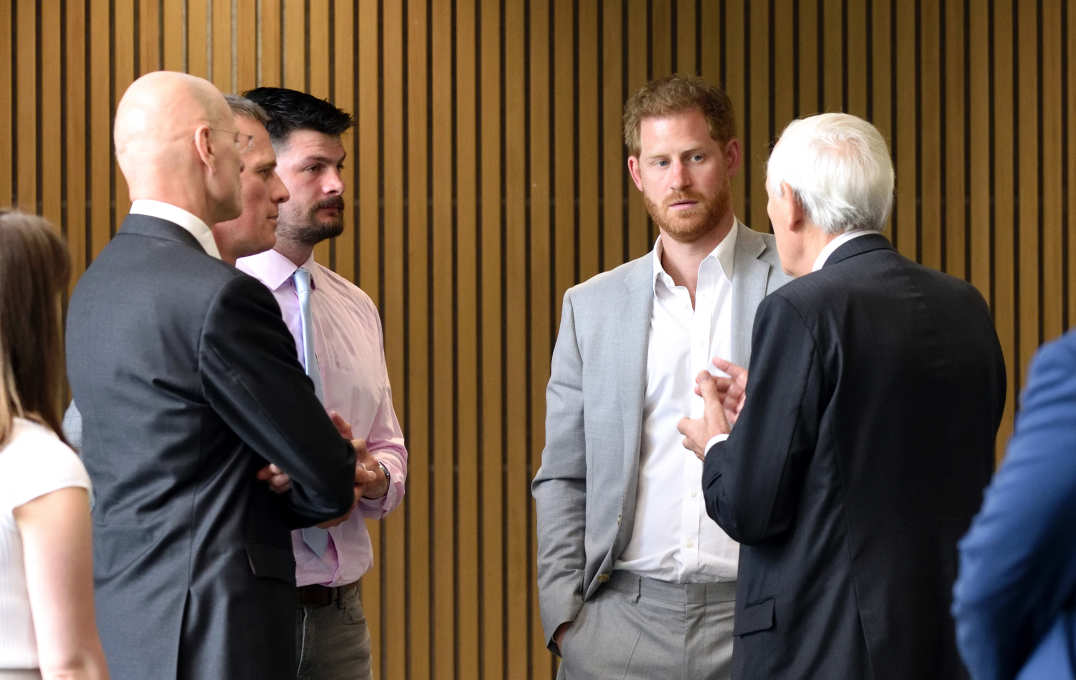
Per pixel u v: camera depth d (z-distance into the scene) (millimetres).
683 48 9547
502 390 9562
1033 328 9578
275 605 4441
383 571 9469
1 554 3482
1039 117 9633
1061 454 2650
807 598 4219
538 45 9523
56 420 3691
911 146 9562
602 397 5875
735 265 5852
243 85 9344
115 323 4422
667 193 5691
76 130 9266
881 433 4172
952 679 4148
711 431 4707
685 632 5594
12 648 3480
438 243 9492
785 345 4223
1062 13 9570
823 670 4168
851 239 4445
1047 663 2752
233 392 4309
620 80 9523
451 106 9508
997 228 9602
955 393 4273
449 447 9508
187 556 4344
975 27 9594
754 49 9547
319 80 9383
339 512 4570
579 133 9547
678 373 5777
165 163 4629
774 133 9562
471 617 9516
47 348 3664
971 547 2789
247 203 5281
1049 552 2707
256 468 4512
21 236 3621
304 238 5832
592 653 5723
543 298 9539
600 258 9586
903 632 4129
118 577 4414
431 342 9523
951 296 4426
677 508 5668
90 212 9297
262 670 4340
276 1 9359
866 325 4211
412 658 9477
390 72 9445
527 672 9531
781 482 4203
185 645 4293
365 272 9445
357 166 9445
